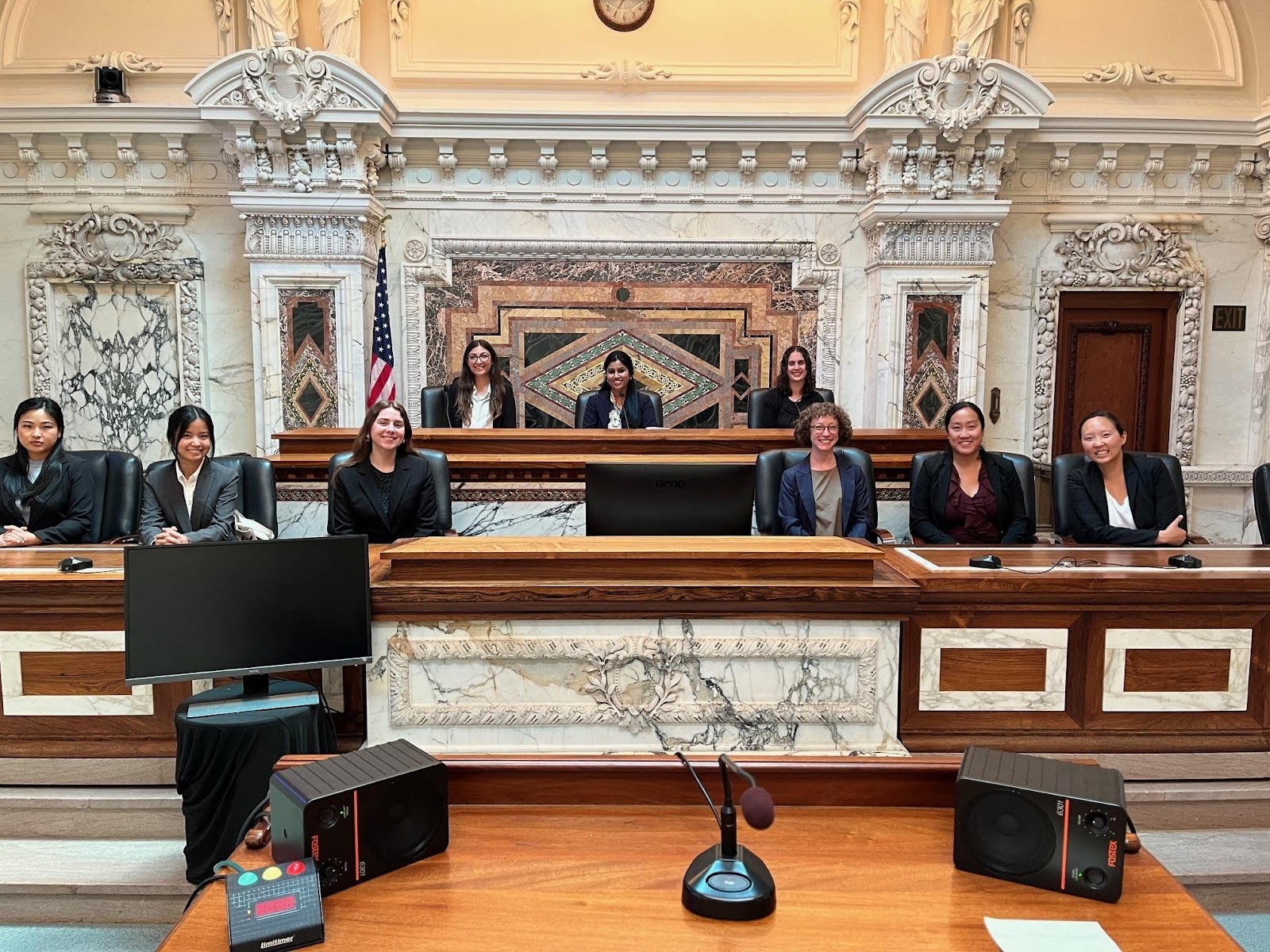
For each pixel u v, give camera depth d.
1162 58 7.18
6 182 6.83
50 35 6.96
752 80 7.10
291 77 6.25
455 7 7.03
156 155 6.83
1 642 2.78
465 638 2.62
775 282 7.10
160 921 2.57
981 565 2.97
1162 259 7.11
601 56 7.11
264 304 6.63
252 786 2.38
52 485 4.07
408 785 1.63
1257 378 7.26
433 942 1.40
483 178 6.88
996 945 1.39
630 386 5.91
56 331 6.98
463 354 7.09
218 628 2.42
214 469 4.11
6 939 2.52
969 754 1.74
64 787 2.79
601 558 2.64
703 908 1.48
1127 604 2.81
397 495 3.90
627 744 2.66
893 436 4.77
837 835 1.76
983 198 6.70
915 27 6.87
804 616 2.65
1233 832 2.79
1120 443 4.06
